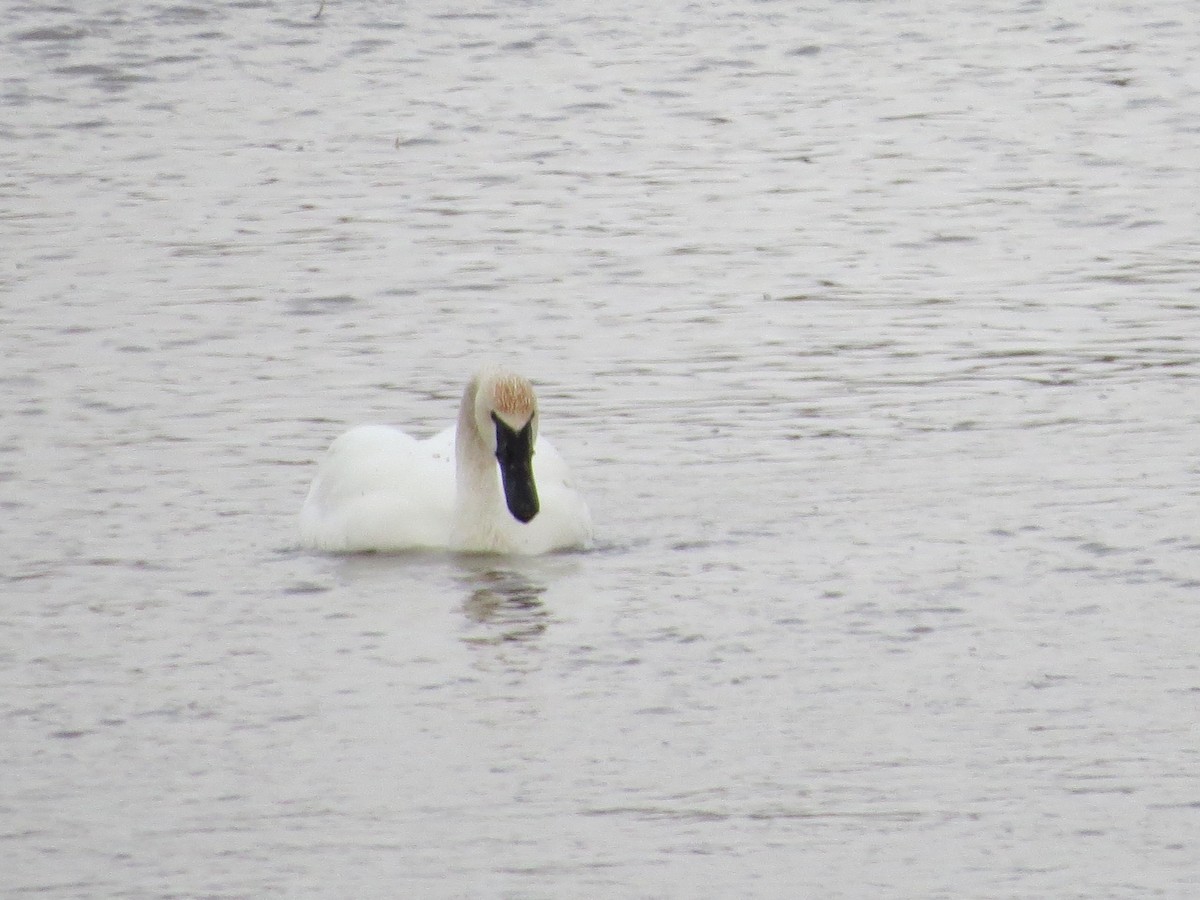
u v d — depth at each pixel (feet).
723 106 102.06
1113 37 114.83
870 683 40.68
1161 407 58.65
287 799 36.17
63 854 34.30
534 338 67.51
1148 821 34.88
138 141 95.96
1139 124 96.99
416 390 62.39
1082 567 46.57
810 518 50.55
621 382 62.69
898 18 120.57
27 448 56.59
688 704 39.93
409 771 37.22
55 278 74.13
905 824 34.91
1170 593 44.93
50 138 96.63
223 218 82.84
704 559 48.08
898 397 60.49
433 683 41.24
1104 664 41.32
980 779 36.50
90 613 45.09
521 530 49.32
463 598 46.19
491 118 99.81
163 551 49.19
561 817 35.37
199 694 40.70
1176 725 38.50
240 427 58.75
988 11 122.01
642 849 34.24
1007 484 52.39
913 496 51.85
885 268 75.41
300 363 64.95
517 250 78.33
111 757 37.86
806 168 90.68
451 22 119.24
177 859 34.09
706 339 67.00
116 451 56.49
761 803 35.73
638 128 98.22
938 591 45.39
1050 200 84.48
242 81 107.14
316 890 33.06
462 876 33.42
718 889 32.91
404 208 84.48
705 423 58.65
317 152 93.91
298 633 44.09
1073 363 63.41
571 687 40.83
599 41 115.34
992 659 41.68
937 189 86.74
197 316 69.72
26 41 113.60
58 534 50.16
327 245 78.79
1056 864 33.50
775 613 44.45
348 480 50.70
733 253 77.71
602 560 48.47
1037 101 101.76
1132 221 81.20
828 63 110.32
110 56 111.04
